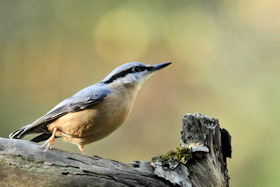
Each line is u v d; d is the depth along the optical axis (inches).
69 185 186.7
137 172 197.0
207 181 207.3
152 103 493.7
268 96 473.4
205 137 219.3
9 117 486.9
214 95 490.3
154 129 482.3
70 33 526.9
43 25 524.4
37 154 190.5
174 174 200.8
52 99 508.1
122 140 481.1
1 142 190.5
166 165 204.5
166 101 493.0
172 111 486.6
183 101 490.6
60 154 194.4
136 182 193.6
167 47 516.1
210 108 482.9
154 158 211.5
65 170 188.2
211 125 225.1
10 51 509.7
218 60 507.2
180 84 500.1
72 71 522.0
